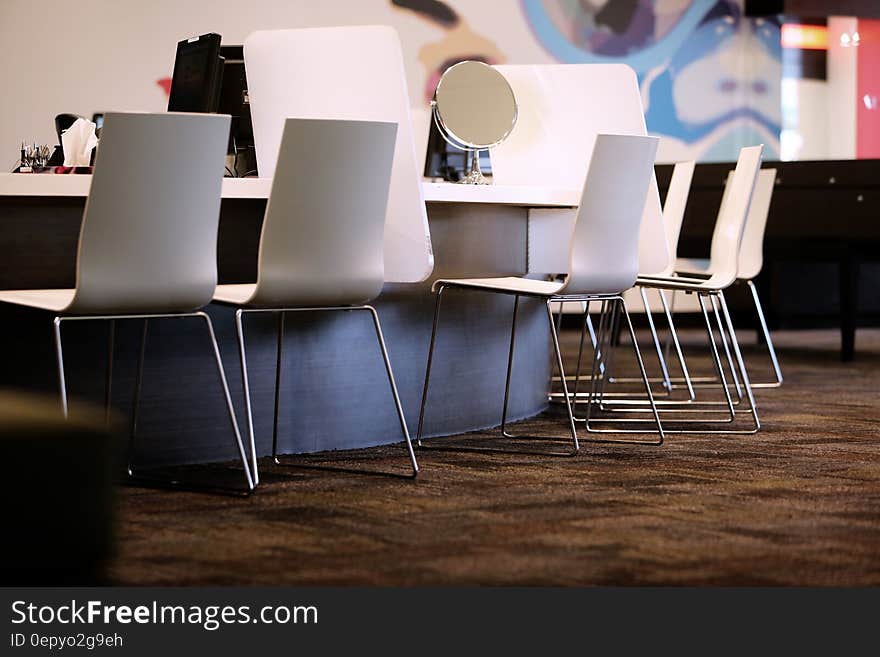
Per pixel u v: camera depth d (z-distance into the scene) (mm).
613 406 5227
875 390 5812
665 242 4938
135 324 3664
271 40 4172
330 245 3420
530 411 4926
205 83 4109
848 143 10039
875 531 2898
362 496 3289
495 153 5227
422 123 5062
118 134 2998
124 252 3080
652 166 4105
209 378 3809
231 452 3867
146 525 2930
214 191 3193
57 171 3863
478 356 4543
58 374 3043
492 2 8727
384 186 3488
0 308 3451
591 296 4113
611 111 5066
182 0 7742
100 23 7516
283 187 3299
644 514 3070
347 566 2576
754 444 4191
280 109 4180
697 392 5730
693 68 9508
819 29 9898
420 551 2695
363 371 4152
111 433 2258
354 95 4004
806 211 7320
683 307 9555
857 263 7180
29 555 2174
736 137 9703
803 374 6500
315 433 4035
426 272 3887
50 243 3637
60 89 7434
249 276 4016
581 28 9047
